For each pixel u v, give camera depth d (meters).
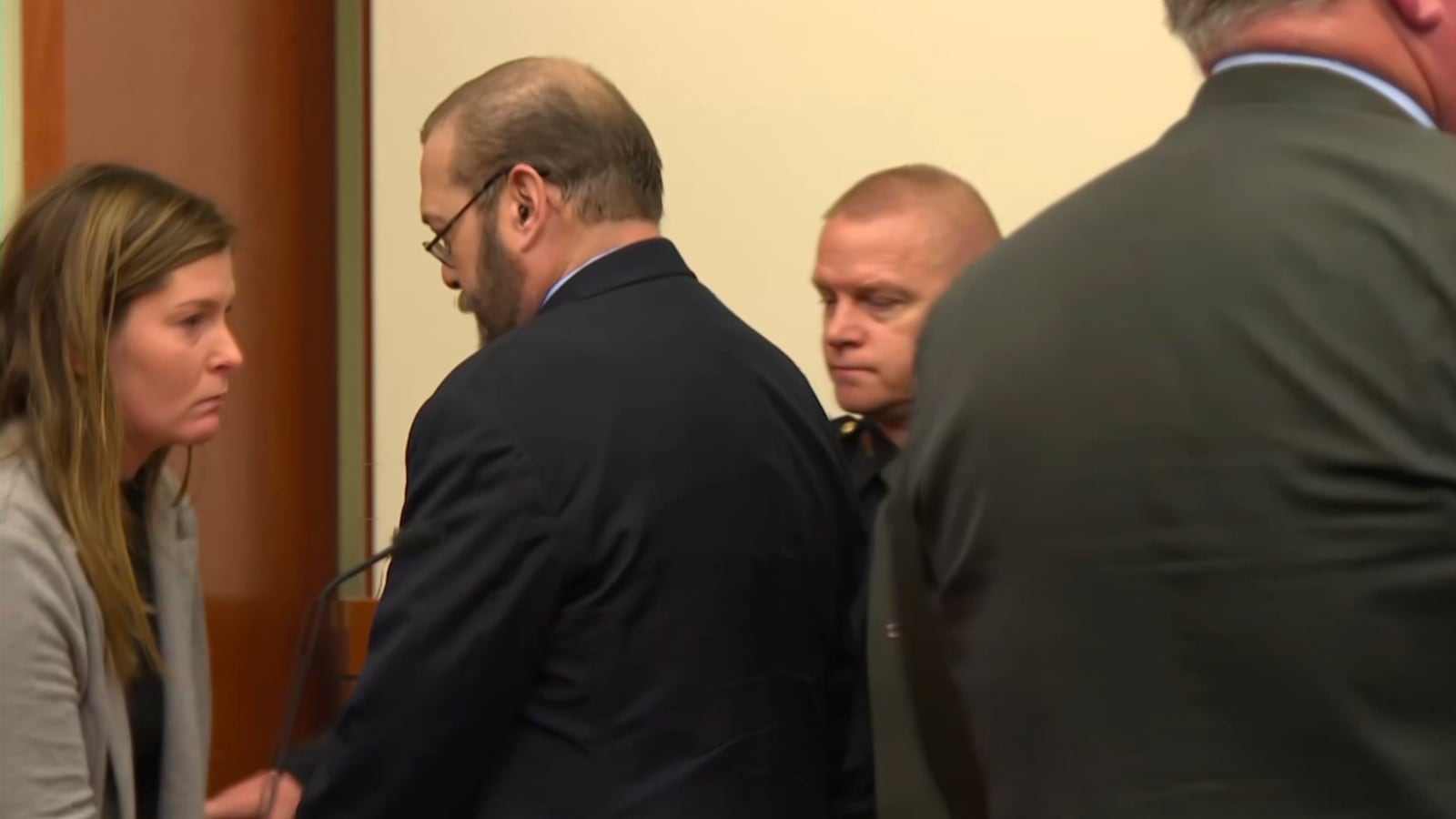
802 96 4.14
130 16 3.52
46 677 2.23
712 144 4.20
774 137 4.16
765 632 2.35
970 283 1.52
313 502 4.45
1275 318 1.26
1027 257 1.46
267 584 4.21
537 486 2.16
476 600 2.14
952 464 1.45
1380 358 1.22
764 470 2.36
